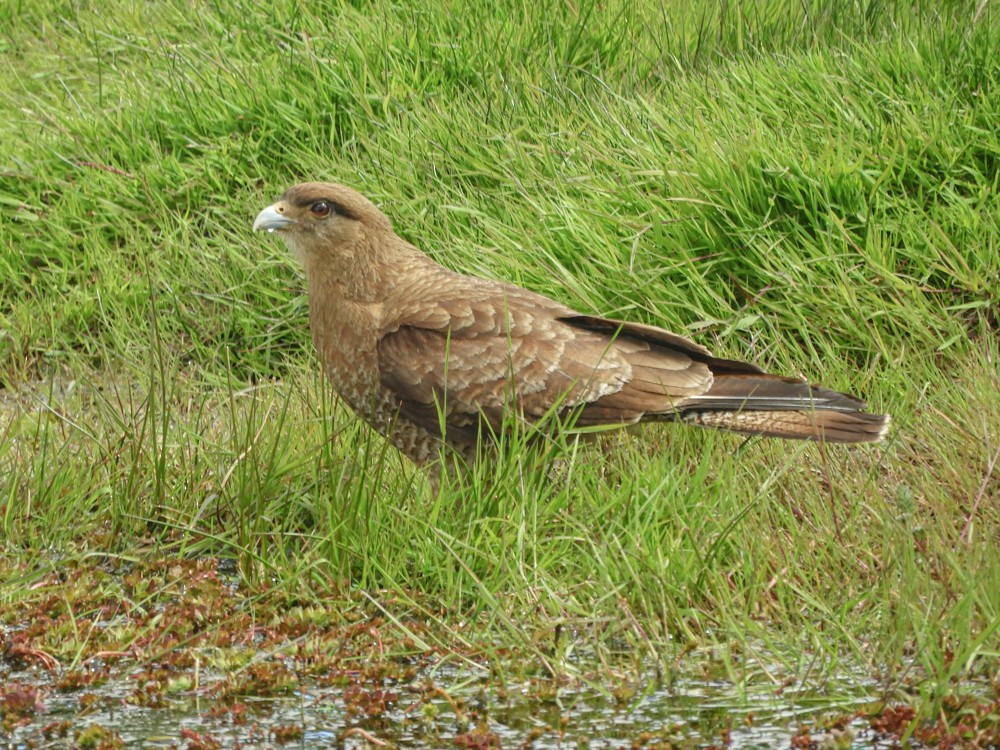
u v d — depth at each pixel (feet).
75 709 24.90
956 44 42.52
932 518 28.96
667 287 37.47
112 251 43.60
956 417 31.83
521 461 29.32
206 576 28.96
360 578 28.86
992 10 44.98
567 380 30.81
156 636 27.17
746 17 47.19
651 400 30.71
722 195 38.52
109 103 48.91
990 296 36.29
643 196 39.17
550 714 24.18
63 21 55.67
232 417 32.24
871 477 29.76
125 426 32.55
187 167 45.19
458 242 39.27
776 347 35.63
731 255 37.83
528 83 44.83
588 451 32.40
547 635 26.02
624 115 42.86
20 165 45.93
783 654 25.46
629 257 37.81
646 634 26.09
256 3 51.24
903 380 34.04
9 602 28.19
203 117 46.34
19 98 50.83
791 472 30.66
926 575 25.95
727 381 30.76
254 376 39.99
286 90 46.29
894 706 23.65
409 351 31.48
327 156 44.86
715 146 39.27
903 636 24.30
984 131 38.81
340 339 32.60
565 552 28.27
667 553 27.30
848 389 33.91
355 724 24.16
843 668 25.02
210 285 41.86
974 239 36.91
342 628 26.94
